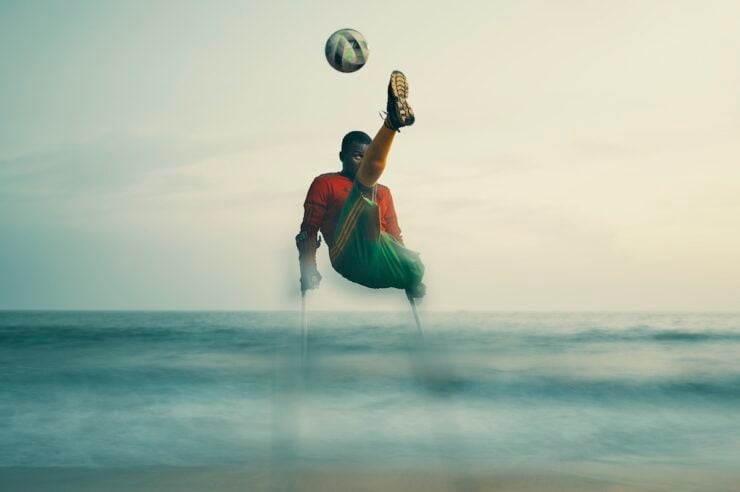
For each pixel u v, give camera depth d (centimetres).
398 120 528
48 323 4550
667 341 2514
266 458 865
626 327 3297
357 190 579
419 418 1136
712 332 2897
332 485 719
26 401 1288
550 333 2827
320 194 646
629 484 722
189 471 777
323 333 2892
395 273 611
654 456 881
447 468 802
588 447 945
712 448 938
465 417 1151
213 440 969
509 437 1002
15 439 981
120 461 849
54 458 863
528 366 1722
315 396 1313
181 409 1209
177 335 2945
